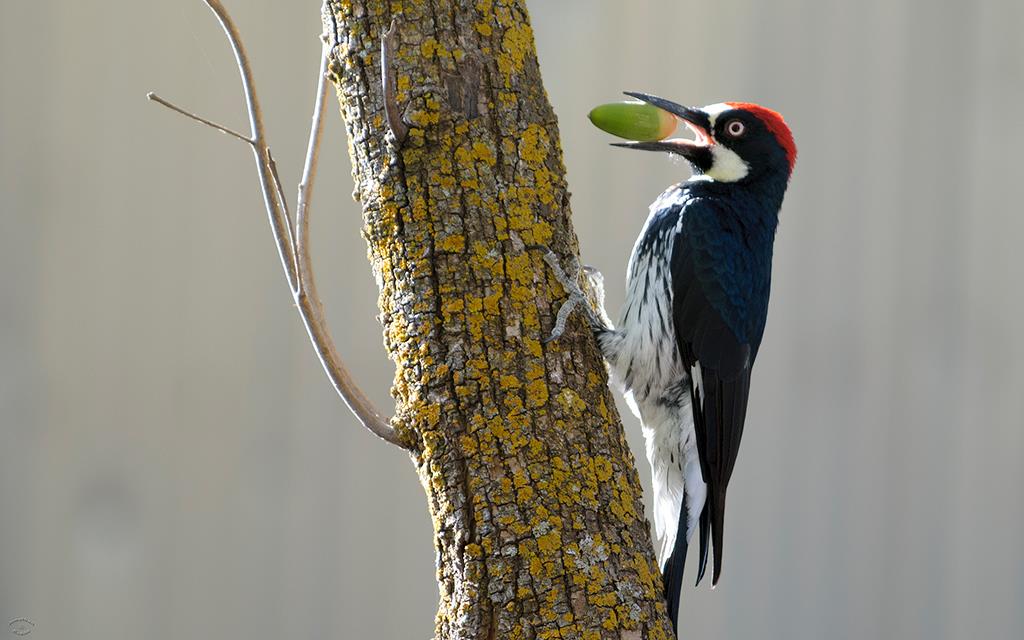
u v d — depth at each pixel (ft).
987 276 40.06
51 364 36.78
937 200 40.24
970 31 40.27
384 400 38.24
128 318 37.29
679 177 39.78
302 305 19.48
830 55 40.52
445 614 19.36
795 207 40.42
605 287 39.78
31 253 36.94
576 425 19.99
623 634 18.98
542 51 40.24
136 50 37.73
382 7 20.33
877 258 40.24
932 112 40.34
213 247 37.86
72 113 37.27
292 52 38.63
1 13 37.01
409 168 20.07
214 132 38.06
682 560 27.71
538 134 20.98
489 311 19.90
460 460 19.40
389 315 20.29
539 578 18.89
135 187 37.50
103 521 36.70
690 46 40.40
